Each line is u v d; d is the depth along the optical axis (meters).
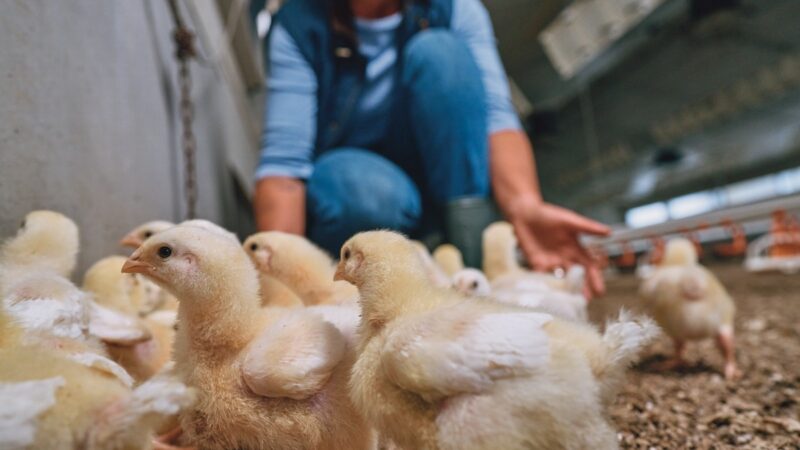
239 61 1.39
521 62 2.08
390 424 0.24
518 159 0.78
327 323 0.28
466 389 0.22
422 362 0.22
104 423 0.18
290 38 0.80
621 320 0.25
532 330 0.23
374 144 0.86
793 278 1.41
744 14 1.80
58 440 0.18
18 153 0.32
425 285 0.27
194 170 0.79
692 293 0.55
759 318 0.91
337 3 0.79
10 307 0.25
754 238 2.12
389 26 0.82
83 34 0.41
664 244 1.40
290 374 0.25
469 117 0.72
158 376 0.29
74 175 0.39
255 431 0.27
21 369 0.19
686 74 2.25
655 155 3.17
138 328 0.32
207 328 0.27
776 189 3.46
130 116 0.51
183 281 0.27
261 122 1.84
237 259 0.28
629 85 2.34
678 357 0.59
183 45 0.66
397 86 0.81
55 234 0.32
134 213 0.51
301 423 0.26
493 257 0.65
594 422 0.23
